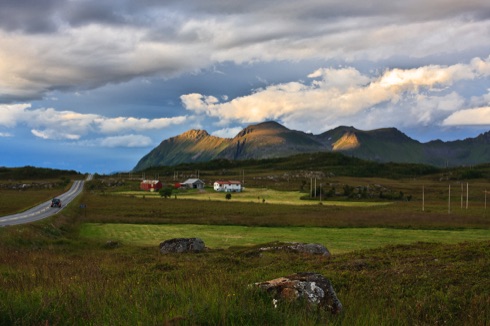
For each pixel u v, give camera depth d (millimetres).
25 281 11945
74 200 112062
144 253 34656
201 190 194375
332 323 8148
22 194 144875
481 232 56250
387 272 16297
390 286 13656
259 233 55125
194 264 22047
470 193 175125
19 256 24266
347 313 9227
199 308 7828
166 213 83312
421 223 65000
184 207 99250
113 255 31141
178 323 7246
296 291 9547
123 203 108562
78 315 7984
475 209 102500
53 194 148000
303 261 22719
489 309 10430
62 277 12828
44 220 53000
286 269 19000
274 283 9922
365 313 9719
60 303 8625
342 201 145125
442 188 198000
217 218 72562
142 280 14023
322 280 10172
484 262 17031
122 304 8562
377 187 197625
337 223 64750
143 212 84375
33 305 8258
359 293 12844
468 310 10547
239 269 20109
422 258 20547
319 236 51844
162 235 52688
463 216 76062
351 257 23422
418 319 10125
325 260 22312
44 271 15031
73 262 21984
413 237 50562
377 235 52594
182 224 65688
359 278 15430
